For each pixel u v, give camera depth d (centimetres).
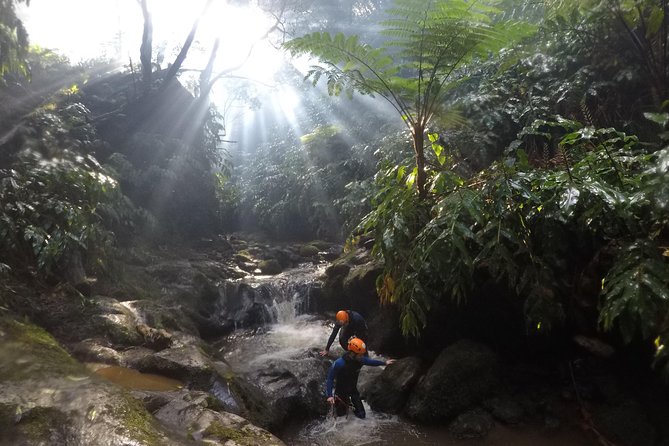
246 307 634
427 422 381
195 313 581
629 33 417
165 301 577
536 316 335
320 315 626
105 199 602
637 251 293
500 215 337
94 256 530
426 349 457
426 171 438
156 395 291
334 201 927
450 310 431
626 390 354
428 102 415
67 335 399
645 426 331
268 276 759
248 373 449
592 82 492
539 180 343
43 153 580
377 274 513
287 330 599
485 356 394
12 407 234
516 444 346
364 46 390
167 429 247
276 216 1053
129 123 834
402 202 406
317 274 720
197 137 944
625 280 279
